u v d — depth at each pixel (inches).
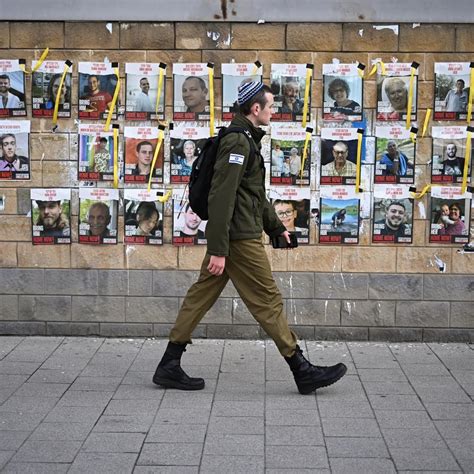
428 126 251.3
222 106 252.5
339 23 248.8
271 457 171.3
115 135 254.4
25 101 254.5
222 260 198.8
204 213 207.3
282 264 256.8
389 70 249.4
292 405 202.7
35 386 216.2
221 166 197.5
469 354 246.8
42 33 252.1
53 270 259.4
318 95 251.4
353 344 256.7
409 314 257.1
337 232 255.1
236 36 250.2
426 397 208.8
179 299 259.1
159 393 211.8
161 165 255.3
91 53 252.4
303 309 258.1
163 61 252.1
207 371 230.8
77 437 181.5
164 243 257.6
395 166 252.8
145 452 173.6
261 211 208.5
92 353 246.2
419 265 255.4
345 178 253.4
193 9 249.0
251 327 260.1
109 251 258.7
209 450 174.9
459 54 248.4
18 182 256.8
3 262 259.8
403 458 171.0
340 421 191.9
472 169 252.2
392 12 247.3
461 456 172.1
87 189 256.7
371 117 251.6
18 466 166.4
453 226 253.9
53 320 261.4
